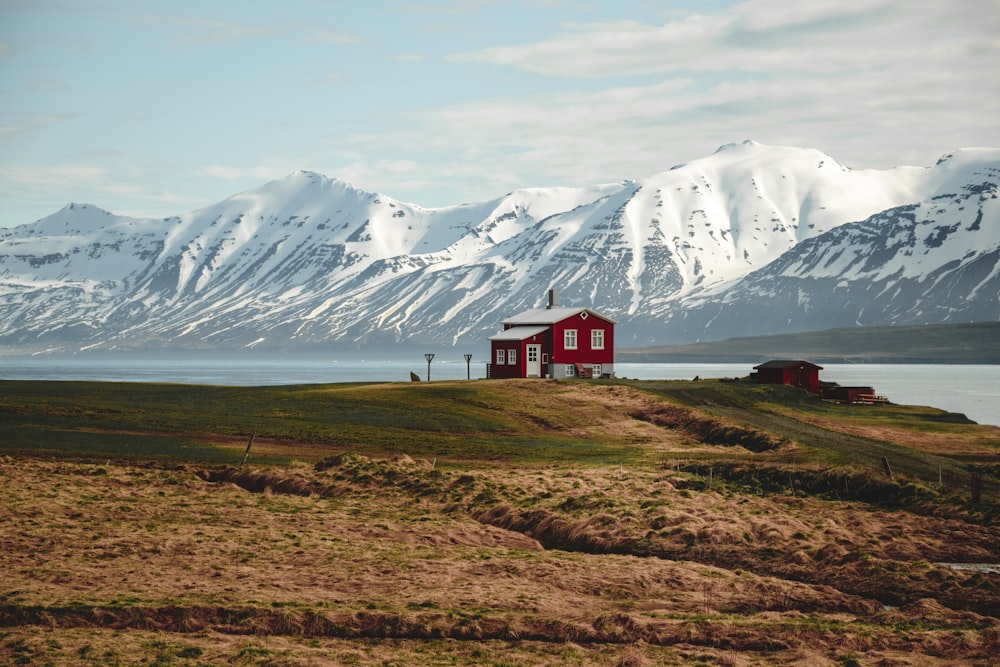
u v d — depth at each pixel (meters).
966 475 91.75
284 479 81.31
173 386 159.00
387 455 95.31
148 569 53.38
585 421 123.31
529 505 73.06
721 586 54.94
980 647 44.44
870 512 75.00
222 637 42.78
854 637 45.50
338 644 42.66
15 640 40.59
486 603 49.12
